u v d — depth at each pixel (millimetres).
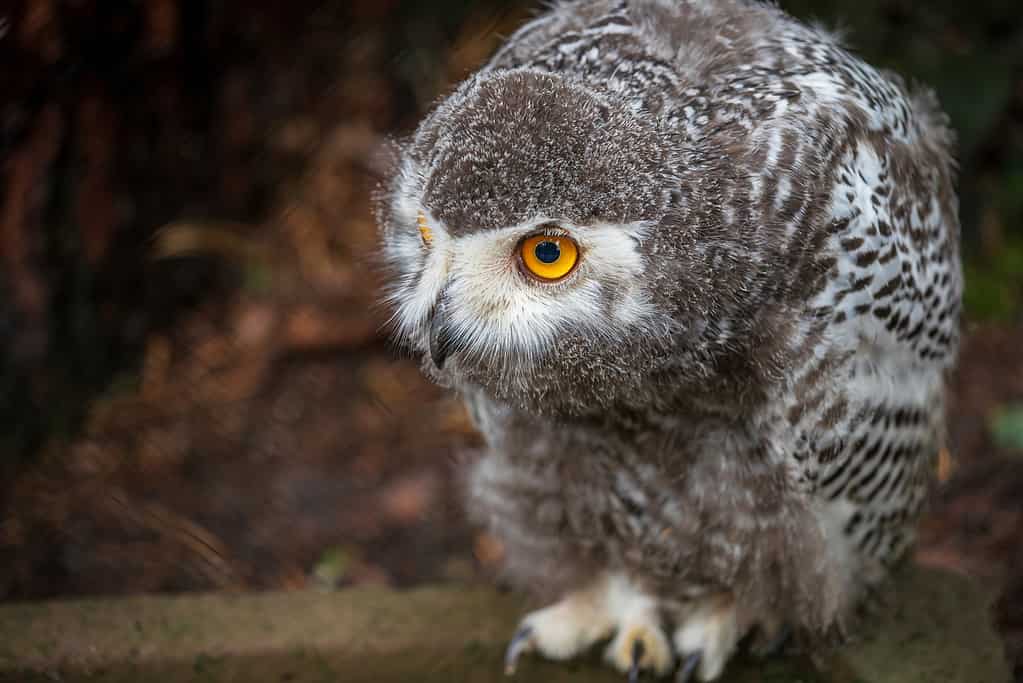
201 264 7898
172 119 7426
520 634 4957
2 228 6676
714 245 3906
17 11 6105
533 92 3861
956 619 4945
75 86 6707
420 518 6711
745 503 4484
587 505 4848
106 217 7129
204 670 4801
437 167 3836
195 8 7152
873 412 4371
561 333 3895
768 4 4949
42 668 4680
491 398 4414
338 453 7160
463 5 8273
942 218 4766
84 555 6125
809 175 3994
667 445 4500
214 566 6164
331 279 8047
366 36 8109
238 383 7570
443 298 3928
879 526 4742
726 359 4148
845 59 4555
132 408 7254
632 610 5055
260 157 8055
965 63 8312
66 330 7020
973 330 8039
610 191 3742
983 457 7000
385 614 5059
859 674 4656
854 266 4109
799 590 4645
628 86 4098
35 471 6695
